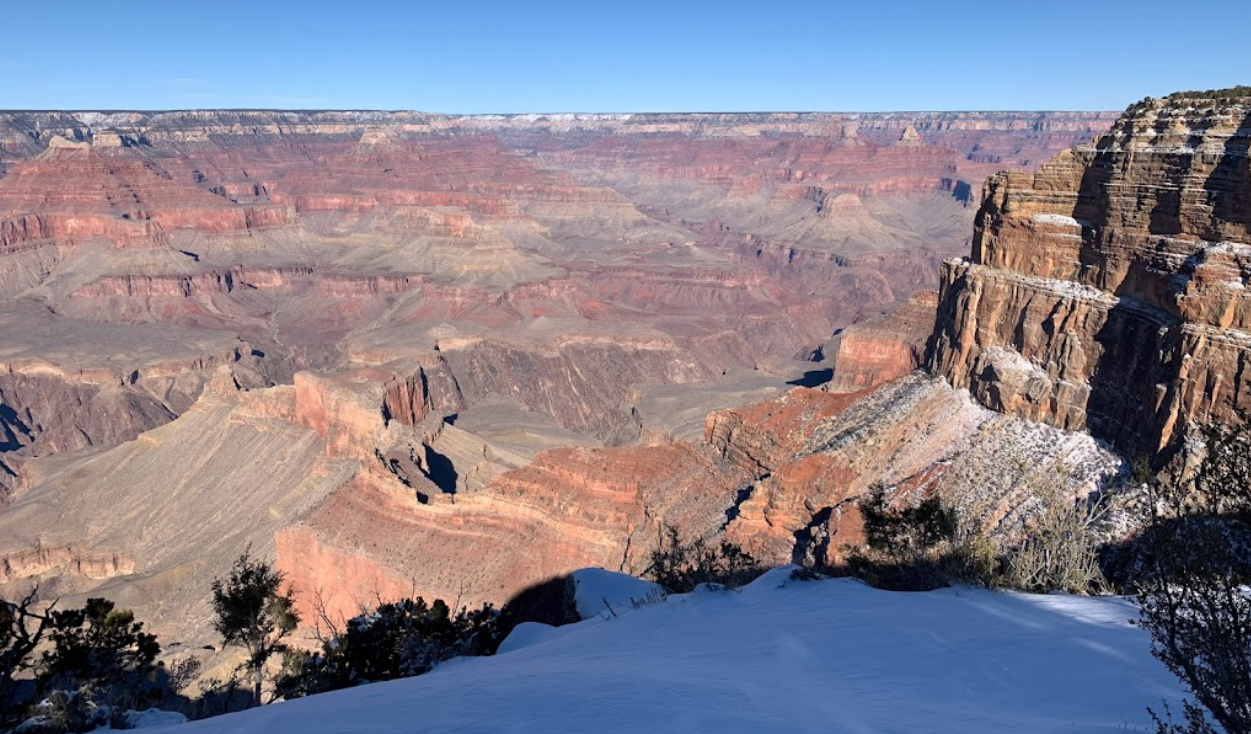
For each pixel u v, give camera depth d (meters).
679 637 26.31
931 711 15.00
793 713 14.95
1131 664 17.39
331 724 16.66
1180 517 17.12
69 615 28.83
